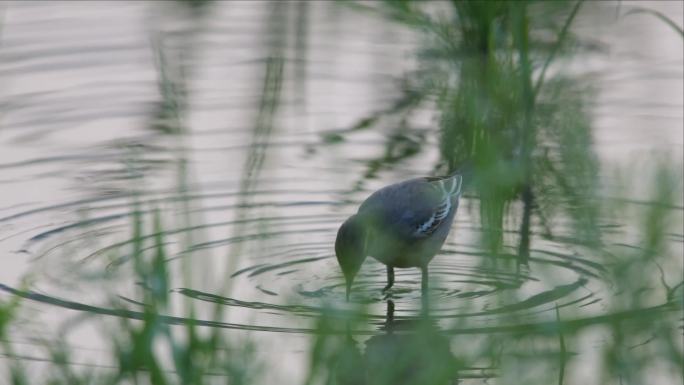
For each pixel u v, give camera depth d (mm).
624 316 10461
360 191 14992
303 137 16594
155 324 8883
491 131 14625
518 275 12656
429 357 9641
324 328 8453
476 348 10258
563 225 13680
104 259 12898
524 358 10250
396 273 13438
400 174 15562
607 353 10352
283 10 20328
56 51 19359
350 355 9961
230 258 11555
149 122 16672
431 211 12836
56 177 15320
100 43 19641
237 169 15016
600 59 18781
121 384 9102
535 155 14227
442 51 17953
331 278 12789
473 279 12719
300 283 12492
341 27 20125
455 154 15445
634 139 15641
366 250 12492
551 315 11406
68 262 12914
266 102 9727
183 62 18406
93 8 21453
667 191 8391
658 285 11055
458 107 15773
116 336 9945
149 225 13500
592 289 12109
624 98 17344
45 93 17844
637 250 9641
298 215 14328
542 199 13883
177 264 12312
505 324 11086
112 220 14008
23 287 10703
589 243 10633
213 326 9070
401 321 11555
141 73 18500
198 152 15617
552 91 16188
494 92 15242
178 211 13086
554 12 18109
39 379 9805
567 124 13344
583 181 10930
